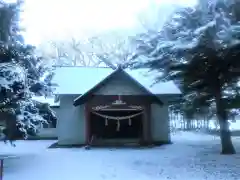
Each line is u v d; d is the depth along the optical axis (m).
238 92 14.31
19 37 12.60
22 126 12.52
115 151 17.17
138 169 11.36
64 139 20.61
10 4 11.36
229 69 13.62
